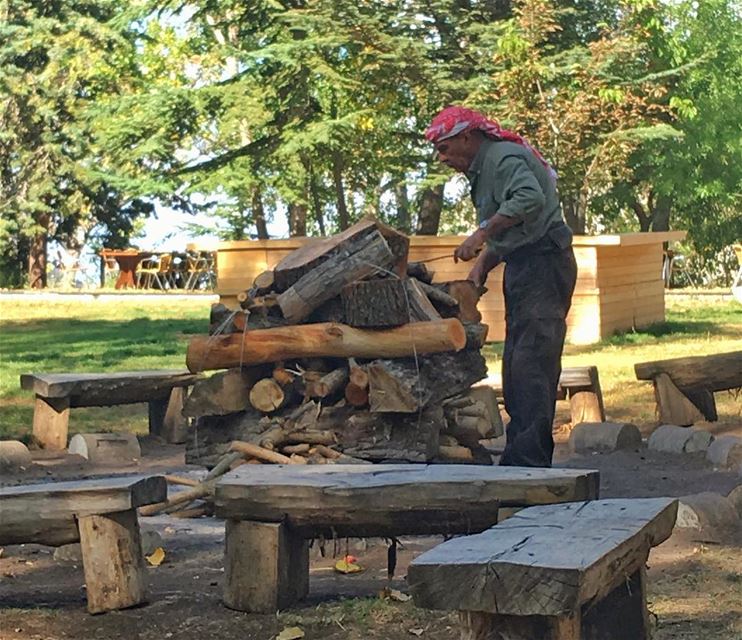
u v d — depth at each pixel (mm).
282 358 7164
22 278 43719
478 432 7523
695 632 4516
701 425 10289
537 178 6574
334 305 7184
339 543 6078
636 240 18984
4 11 39500
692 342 17672
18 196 40281
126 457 9602
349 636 4535
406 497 4680
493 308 18531
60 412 10055
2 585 5512
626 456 9094
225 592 4922
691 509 6375
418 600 3359
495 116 24703
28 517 4895
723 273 38250
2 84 38906
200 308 27922
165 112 28172
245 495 4855
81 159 40000
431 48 26125
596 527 3828
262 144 28297
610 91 24156
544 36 24672
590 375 10453
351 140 28000
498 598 3281
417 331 6922
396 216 41062
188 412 7312
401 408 6902
